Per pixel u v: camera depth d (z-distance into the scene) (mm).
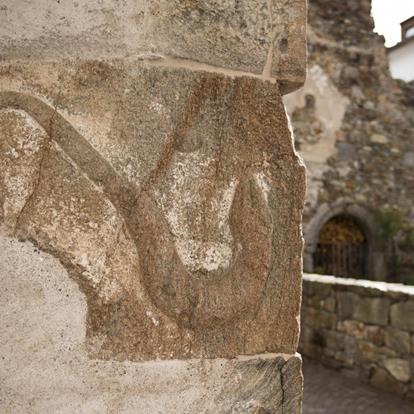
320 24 8344
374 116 8422
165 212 921
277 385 981
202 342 937
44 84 885
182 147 941
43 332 851
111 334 883
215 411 938
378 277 8023
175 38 954
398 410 2918
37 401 841
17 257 848
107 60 917
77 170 881
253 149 984
